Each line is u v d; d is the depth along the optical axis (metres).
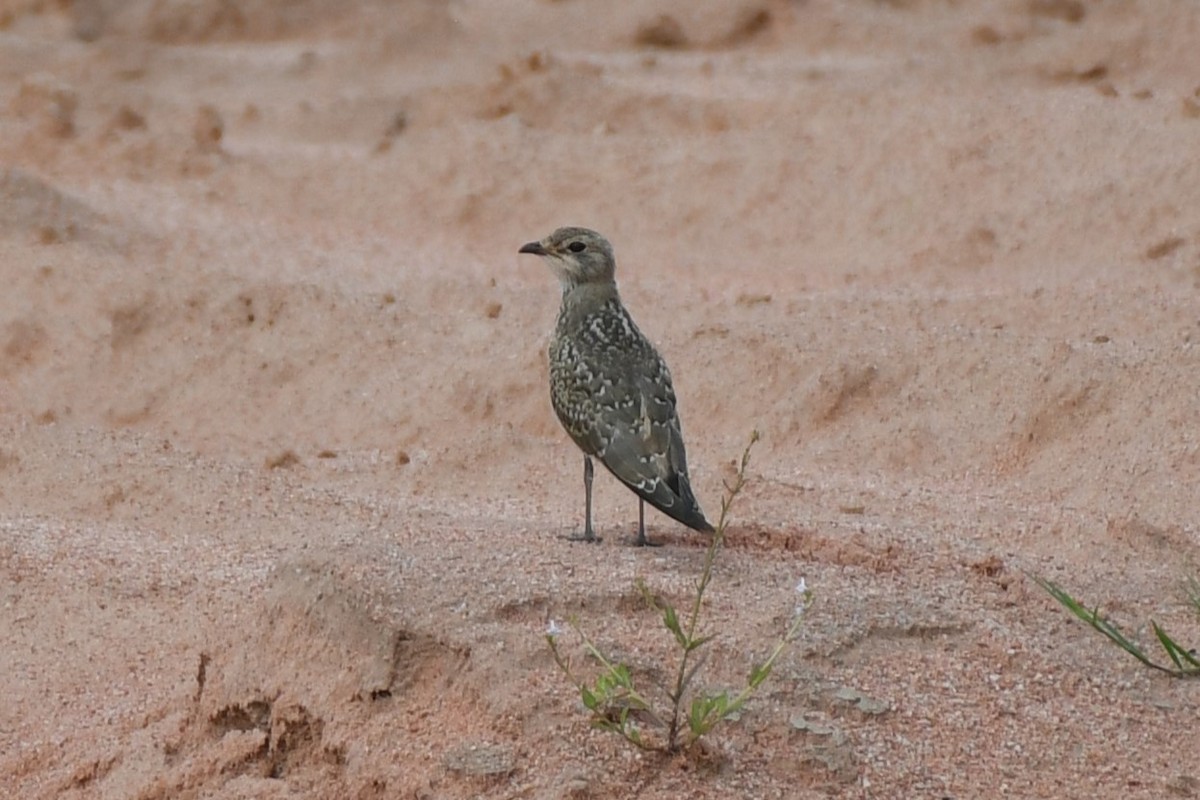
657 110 24.33
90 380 16.47
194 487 13.92
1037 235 19.52
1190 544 12.64
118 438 14.91
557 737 8.84
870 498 13.58
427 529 10.87
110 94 26.02
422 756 8.93
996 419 14.79
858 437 14.94
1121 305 17.14
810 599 9.69
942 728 9.26
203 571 12.37
